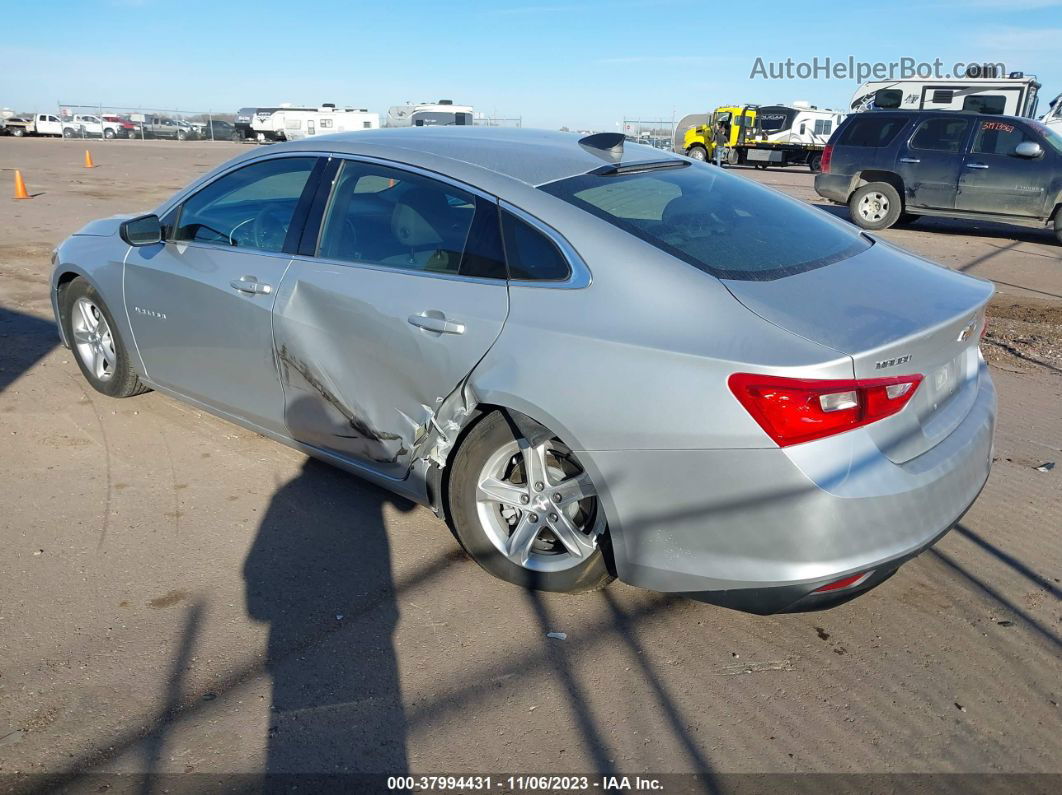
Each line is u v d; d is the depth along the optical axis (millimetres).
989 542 3631
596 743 2469
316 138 3779
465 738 2469
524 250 2971
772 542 2498
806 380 2391
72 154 28953
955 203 13180
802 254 3062
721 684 2727
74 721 2471
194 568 3270
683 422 2545
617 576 3018
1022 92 21797
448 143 3463
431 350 3068
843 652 2900
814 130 31516
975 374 3199
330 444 3580
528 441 2939
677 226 3018
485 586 3217
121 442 4367
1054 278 9953
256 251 3756
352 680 2688
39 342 5973
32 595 3053
